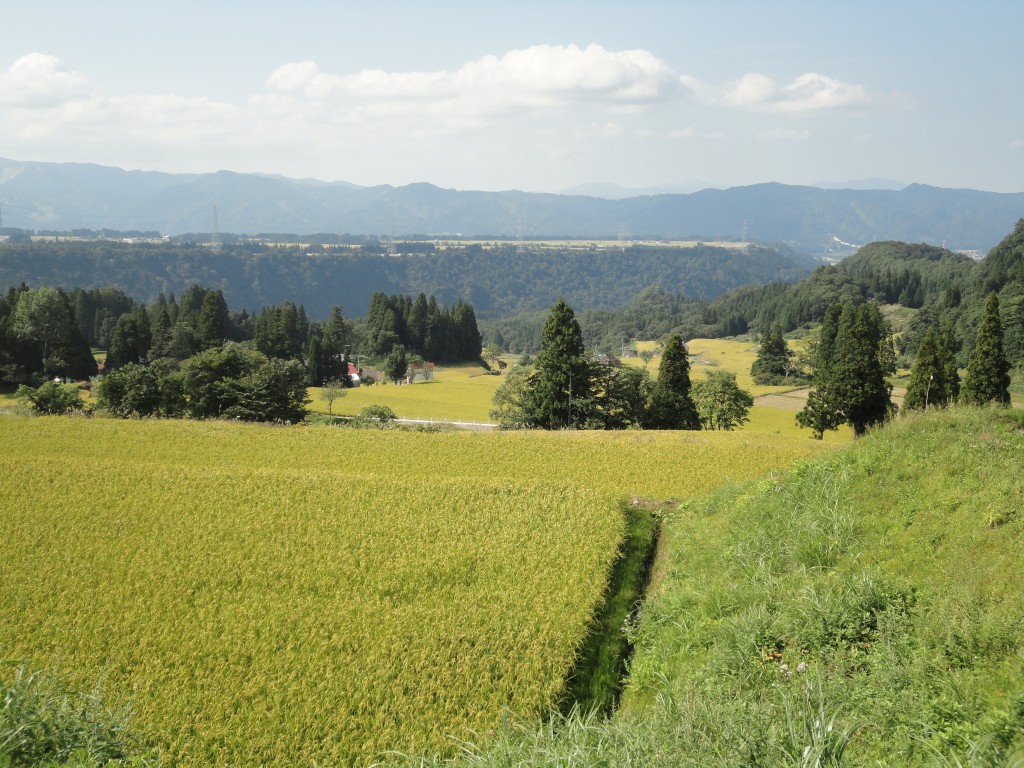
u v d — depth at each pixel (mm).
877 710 11641
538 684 17688
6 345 104062
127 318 118625
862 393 59219
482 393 115625
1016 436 20203
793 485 23156
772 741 10391
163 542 28125
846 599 15227
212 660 19266
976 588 14148
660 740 11266
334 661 19281
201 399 74625
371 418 76750
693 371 140875
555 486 34250
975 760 9242
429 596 23234
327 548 27391
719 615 17766
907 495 19234
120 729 13125
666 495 35688
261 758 15477
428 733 16156
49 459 39281
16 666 18547
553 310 68812
